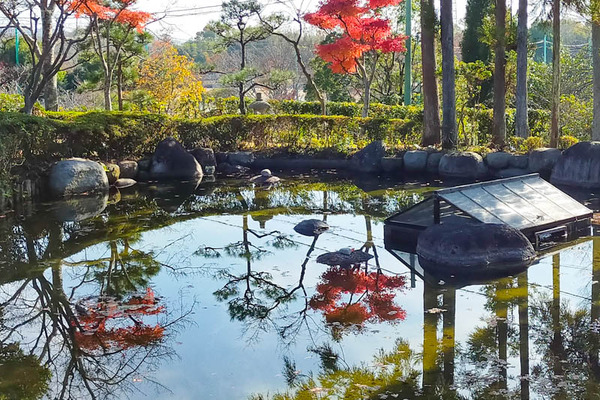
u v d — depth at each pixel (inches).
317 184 482.3
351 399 146.7
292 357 171.6
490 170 489.7
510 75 574.9
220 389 154.6
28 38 463.8
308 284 234.1
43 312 212.4
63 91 990.4
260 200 414.6
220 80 611.2
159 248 291.4
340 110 803.4
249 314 205.6
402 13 1008.9
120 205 398.0
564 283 223.9
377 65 1004.6
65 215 366.3
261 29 660.7
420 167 520.1
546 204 296.7
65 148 454.3
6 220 353.1
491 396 145.2
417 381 154.2
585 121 614.5
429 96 568.7
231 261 267.7
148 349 180.5
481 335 181.2
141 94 693.9
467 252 245.1
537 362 162.7
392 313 201.3
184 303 217.6
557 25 483.5
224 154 572.4
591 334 179.3
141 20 623.2
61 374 166.7
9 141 376.5
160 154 517.7
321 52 665.6
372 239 296.8
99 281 244.4
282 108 812.6
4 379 164.4
